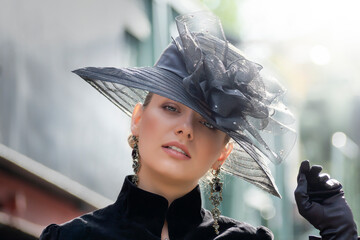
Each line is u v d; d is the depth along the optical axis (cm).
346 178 2498
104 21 1245
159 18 1446
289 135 489
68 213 1120
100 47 1230
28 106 1005
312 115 2561
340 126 2528
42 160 1034
